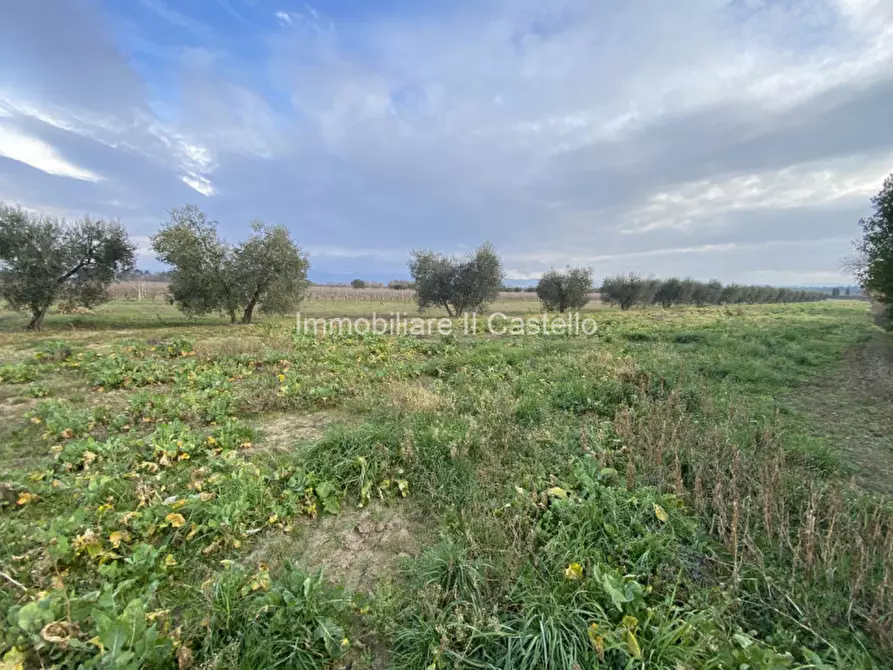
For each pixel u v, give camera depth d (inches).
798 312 931.3
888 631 79.0
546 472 138.6
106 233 605.9
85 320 682.2
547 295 1072.2
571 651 74.0
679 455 143.1
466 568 93.7
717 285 1678.2
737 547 102.0
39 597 83.8
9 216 529.7
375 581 98.4
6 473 133.6
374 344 393.1
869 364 323.9
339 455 146.4
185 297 666.8
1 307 660.1
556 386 237.5
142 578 92.9
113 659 66.8
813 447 160.4
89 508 117.2
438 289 874.1
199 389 236.2
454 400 211.9
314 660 75.8
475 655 77.6
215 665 71.1
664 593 89.6
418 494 132.3
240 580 89.3
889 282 378.3
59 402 203.2
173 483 134.0
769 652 70.6
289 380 249.9
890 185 357.7
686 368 270.1
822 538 102.9
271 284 689.6
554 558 98.4
